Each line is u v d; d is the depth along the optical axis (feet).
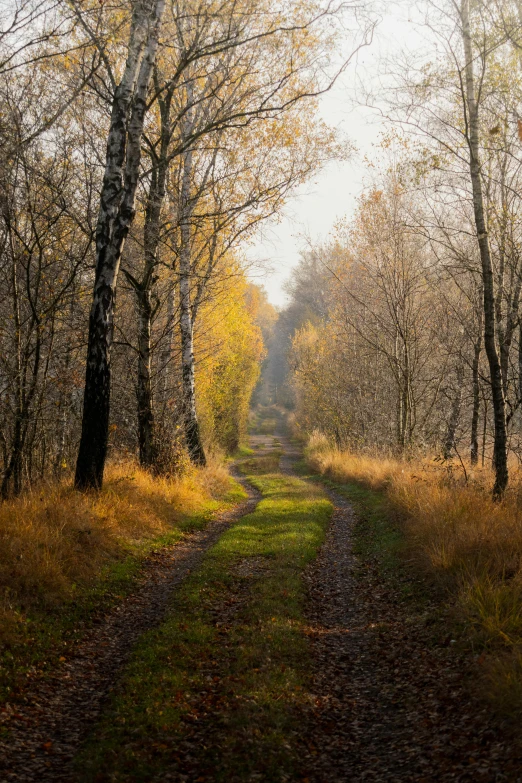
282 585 27.99
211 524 45.14
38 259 38.73
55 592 24.20
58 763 14.44
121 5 34.53
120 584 27.84
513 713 14.93
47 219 37.32
